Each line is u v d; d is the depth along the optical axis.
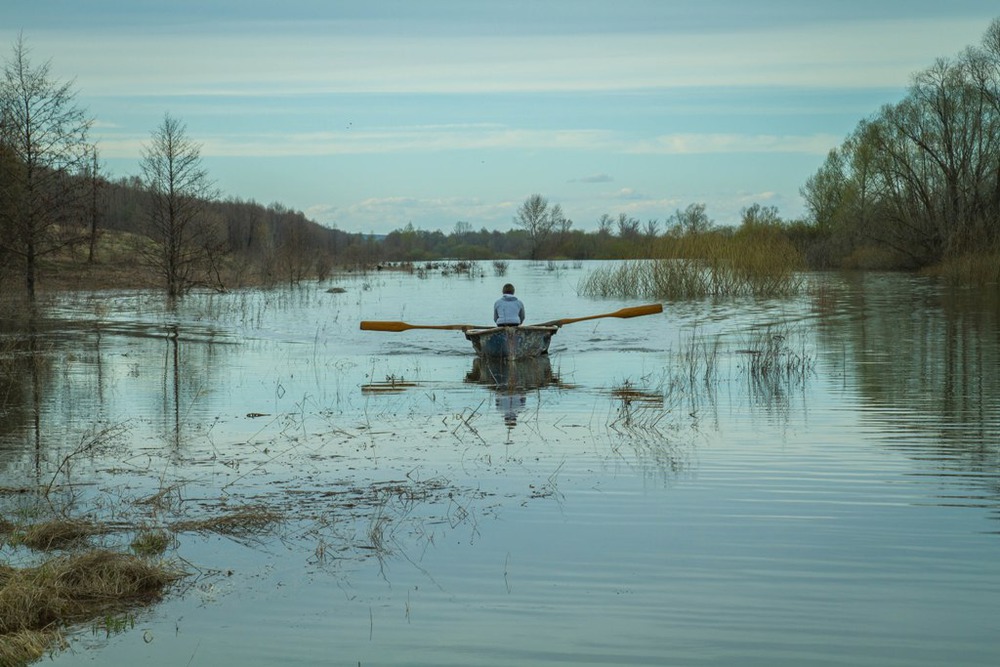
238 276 44.75
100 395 13.89
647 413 12.34
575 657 5.26
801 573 6.45
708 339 21.08
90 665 5.19
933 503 8.05
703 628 5.61
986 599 5.97
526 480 8.93
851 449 10.09
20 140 29.06
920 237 52.94
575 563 6.67
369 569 6.59
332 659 5.26
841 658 5.21
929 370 15.86
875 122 54.66
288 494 8.48
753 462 9.56
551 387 14.73
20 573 6.12
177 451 10.20
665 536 7.24
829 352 18.44
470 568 6.59
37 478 9.02
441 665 5.19
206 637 5.54
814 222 72.75
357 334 23.28
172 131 35.38
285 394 14.07
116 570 6.27
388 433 11.17
